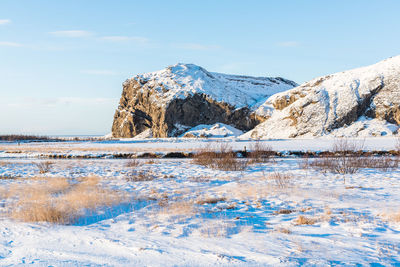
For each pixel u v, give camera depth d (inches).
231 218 318.3
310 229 270.8
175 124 3420.3
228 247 222.7
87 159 1123.9
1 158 1206.9
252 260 194.4
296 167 789.2
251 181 571.2
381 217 304.7
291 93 3184.1
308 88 3112.7
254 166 834.2
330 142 1617.9
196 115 3506.4
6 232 276.8
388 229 264.7
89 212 354.3
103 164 936.3
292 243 228.8
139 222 307.7
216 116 3494.1
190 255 208.5
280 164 870.4
